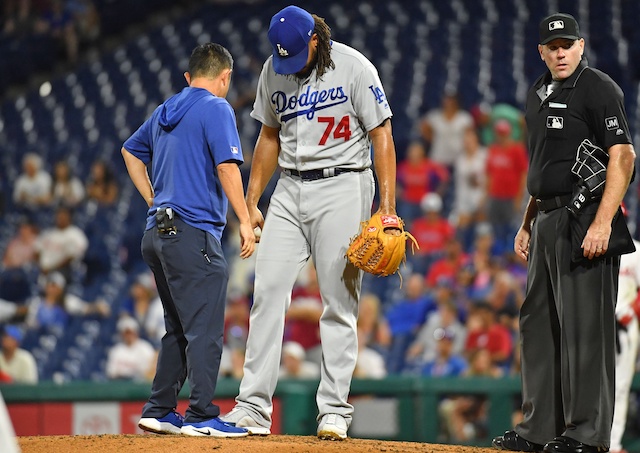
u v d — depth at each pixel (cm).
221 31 6625
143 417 1684
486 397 2898
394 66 5816
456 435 2922
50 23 7156
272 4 6819
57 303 4312
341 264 1647
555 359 1622
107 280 4738
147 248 1678
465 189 4341
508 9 6197
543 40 1588
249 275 3881
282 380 2861
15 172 5806
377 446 1547
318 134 1650
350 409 1648
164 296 1700
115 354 3500
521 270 3519
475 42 5919
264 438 1597
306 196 1662
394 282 4094
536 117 1612
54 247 4662
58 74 7000
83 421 2853
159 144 1677
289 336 3356
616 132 1540
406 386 2945
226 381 2812
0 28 7256
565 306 1560
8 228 5262
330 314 1655
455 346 3300
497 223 4128
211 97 1664
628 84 5291
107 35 7406
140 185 1727
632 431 2798
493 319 3162
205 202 1639
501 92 5338
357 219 1656
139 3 7475
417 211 4412
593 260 1557
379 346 3519
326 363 1645
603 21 5834
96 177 5228
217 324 1633
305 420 2836
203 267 1625
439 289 3612
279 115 1692
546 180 1589
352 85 1633
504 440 1658
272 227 1694
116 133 5916
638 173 4500
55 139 6109
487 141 4428
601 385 1538
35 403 2859
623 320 2206
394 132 5212
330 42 1650
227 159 1611
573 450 1518
